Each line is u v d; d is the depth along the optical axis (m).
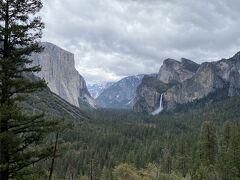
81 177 118.31
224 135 112.50
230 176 91.44
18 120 20.62
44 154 21.84
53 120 21.81
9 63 20.59
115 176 98.25
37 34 22.05
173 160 126.38
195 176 95.00
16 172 21.28
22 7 21.47
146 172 102.12
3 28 20.61
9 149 20.47
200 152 105.56
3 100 20.91
